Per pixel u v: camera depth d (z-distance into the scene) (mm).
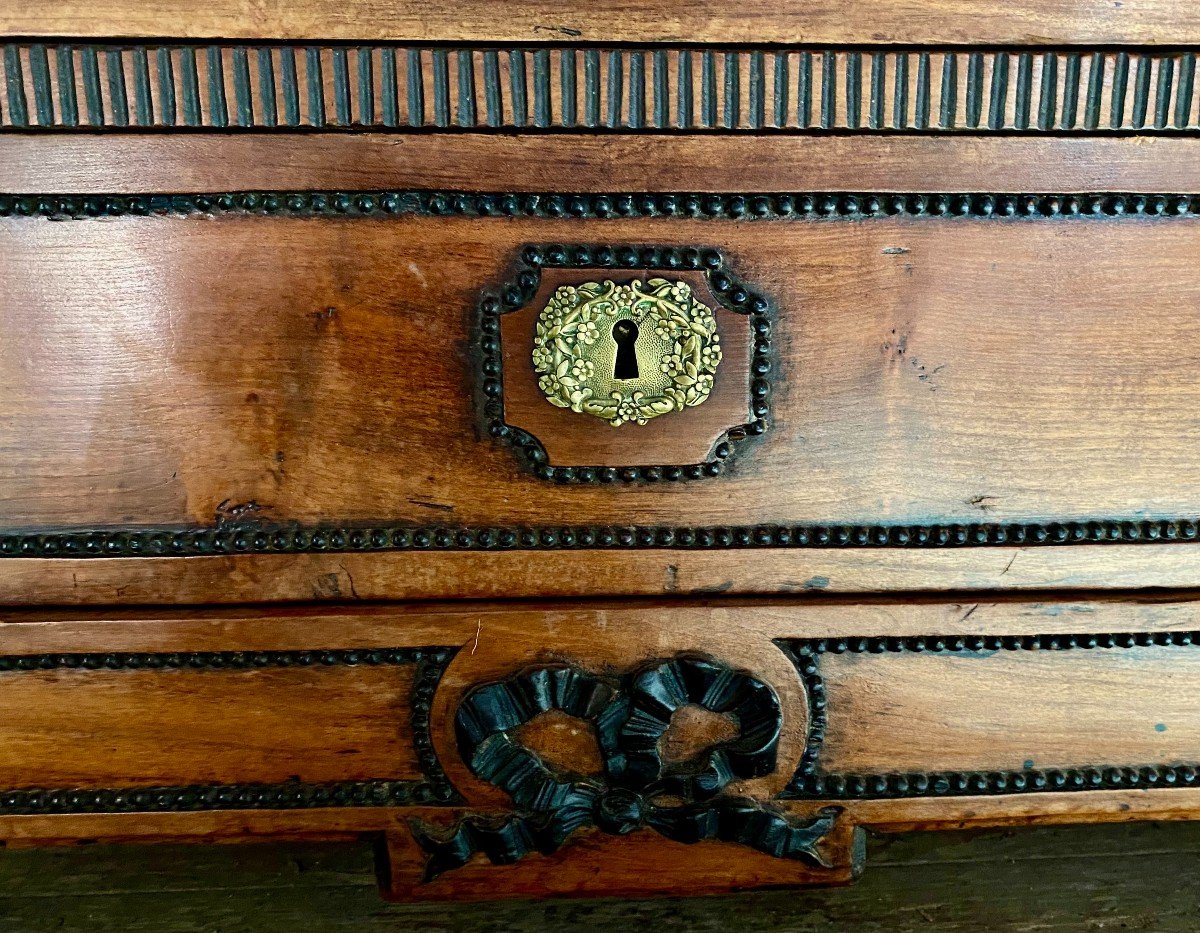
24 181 686
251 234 708
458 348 728
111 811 786
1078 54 692
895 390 747
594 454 746
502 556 759
